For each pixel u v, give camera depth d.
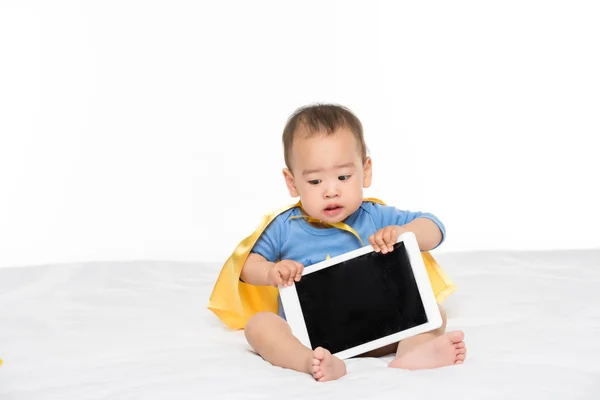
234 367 1.94
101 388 1.82
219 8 4.80
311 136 2.28
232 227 4.57
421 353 1.91
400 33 4.84
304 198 2.30
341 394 1.70
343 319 2.11
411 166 4.81
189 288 3.02
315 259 2.40
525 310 2.49
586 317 2.39
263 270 2.29
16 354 2.15
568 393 1.69
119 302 2.80
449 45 4.82
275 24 4.82
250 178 4.73
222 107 4.75
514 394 1.68
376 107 4.84
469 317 2.46
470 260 3.27
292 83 4.81
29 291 2.98
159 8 4.76
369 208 2.46
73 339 2.30
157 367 1.96
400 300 2.12
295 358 1.93
